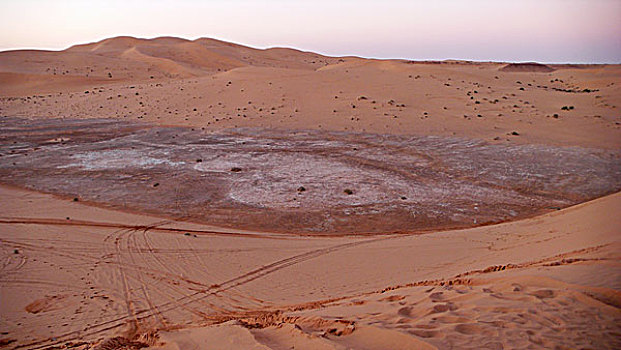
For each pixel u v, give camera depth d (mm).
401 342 5105
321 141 29688
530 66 119438
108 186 20469
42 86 72062
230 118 37719
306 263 11438
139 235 14062
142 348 6738
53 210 16969
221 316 8367
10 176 22391
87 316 8562
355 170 22828
